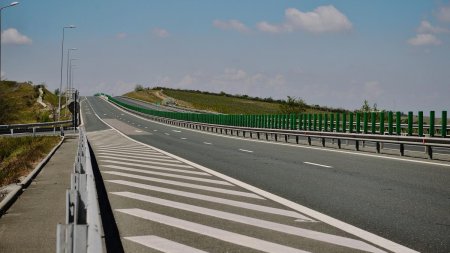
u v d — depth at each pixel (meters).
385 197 10.77
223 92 192.25
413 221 8.30
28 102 106.94
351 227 7.85
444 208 9.46
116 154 23.69
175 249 6.51
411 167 16.72
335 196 10.95
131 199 10.62
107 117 94.31
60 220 8.48
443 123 22.25
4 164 26.52
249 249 6.51
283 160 19.84
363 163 18.25
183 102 159.38
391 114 25.78
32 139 39.59
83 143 15.25
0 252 6.34
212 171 16.17
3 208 9.30
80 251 3.50
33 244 6.78
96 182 13.51
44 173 16.11
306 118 36.12
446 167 16.66
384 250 6.48
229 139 37.50
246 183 13.20
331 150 25.08
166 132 50.09
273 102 163.88
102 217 8.67
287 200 10.45
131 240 7.00
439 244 6.78
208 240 7.02
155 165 18.30
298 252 6.37
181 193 11.48
